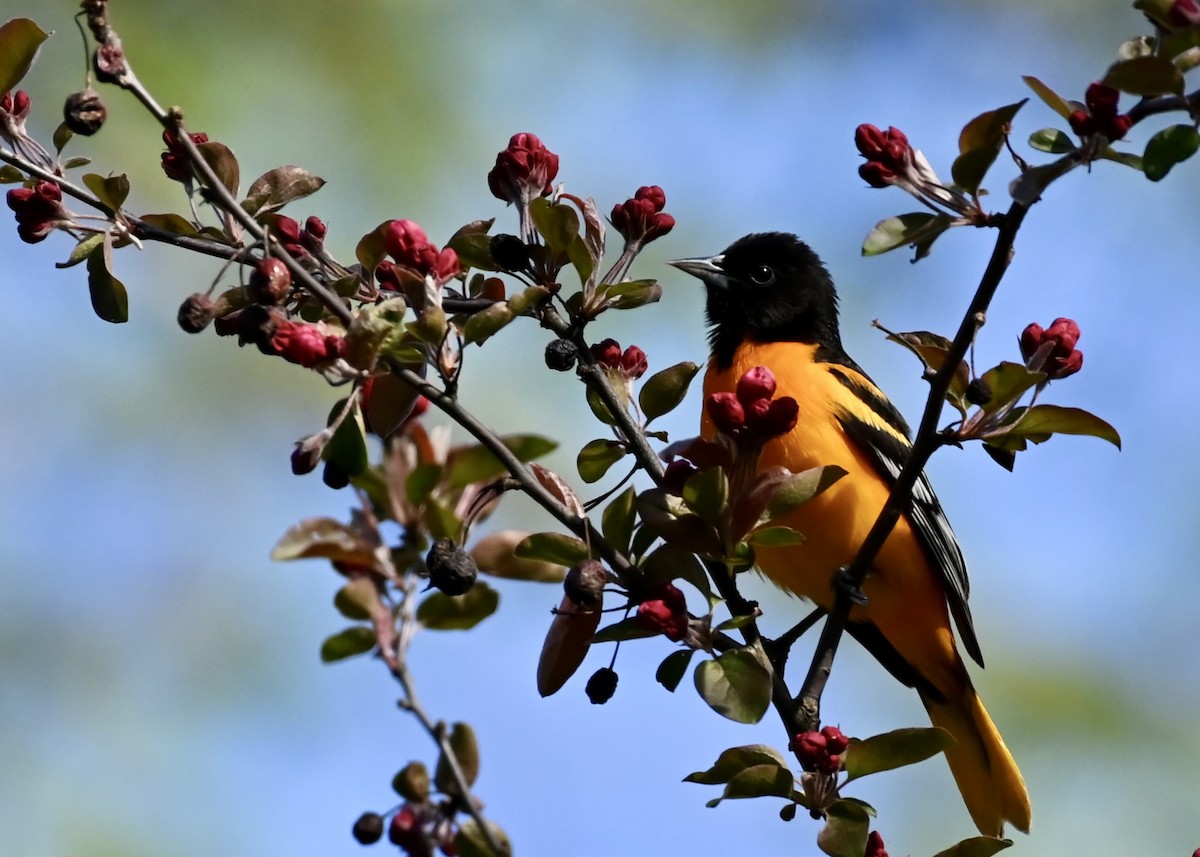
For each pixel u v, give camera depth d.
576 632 7.46
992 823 11.45
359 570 7.87
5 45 7.46
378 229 7.58
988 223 7.16
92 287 7.61
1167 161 6.84
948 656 11.59
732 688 7.00
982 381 7.71
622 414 7.98
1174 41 6.54
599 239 7.98
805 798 7.30
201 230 7.70
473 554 8.04
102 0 6.57
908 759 7.26
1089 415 7.64
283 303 7.26
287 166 7.79
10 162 7.41
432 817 7.29
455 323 7.80
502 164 8.03
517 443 7.95
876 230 7.12
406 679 7.59
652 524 7.27
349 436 7.11
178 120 6.66
